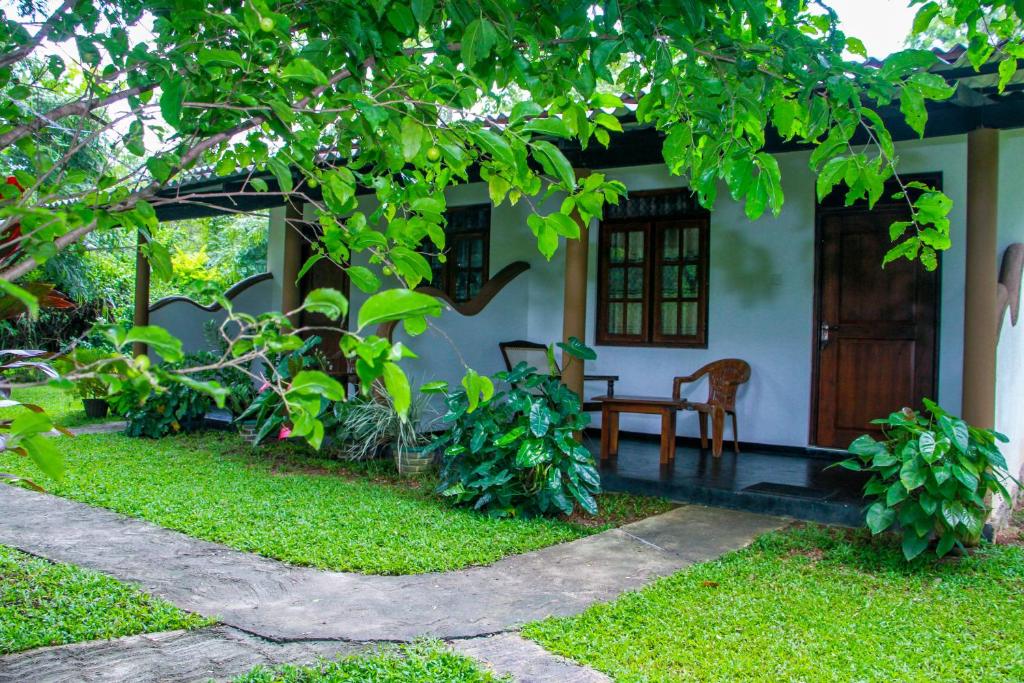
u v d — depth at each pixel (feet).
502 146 5.99
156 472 22.31
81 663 9.70
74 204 5.94
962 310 21.84
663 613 11.78
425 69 6.44
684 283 26.45
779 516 17.98
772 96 7.27
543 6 7.20
